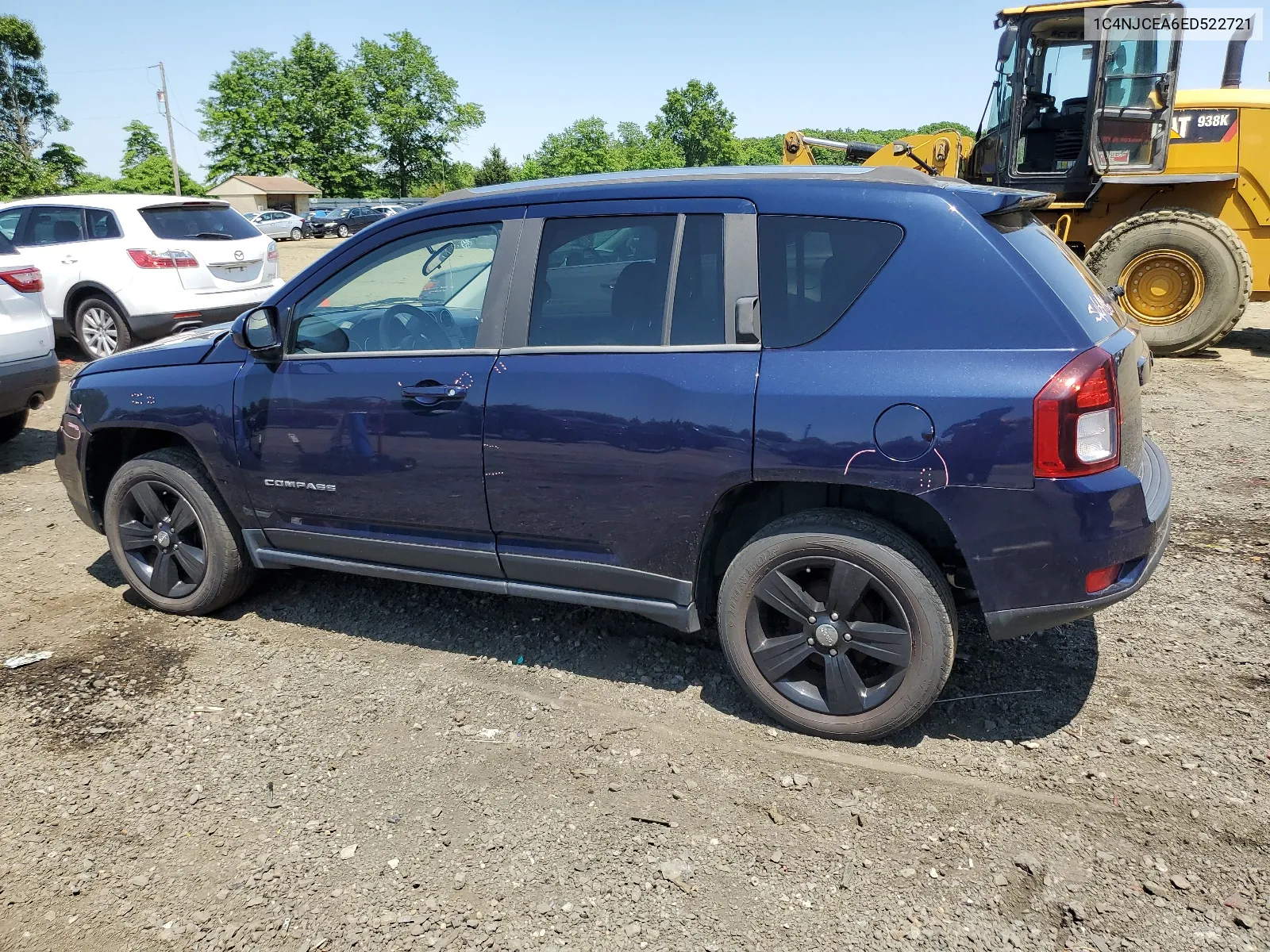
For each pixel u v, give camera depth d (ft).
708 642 12.71
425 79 281.95
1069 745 10.08
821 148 38.34
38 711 11.30
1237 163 29.60
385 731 10.75
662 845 8.75
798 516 10.06
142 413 13.21
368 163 273.75
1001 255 9.13
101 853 8.85
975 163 34.53
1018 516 8.95
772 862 8.50
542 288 10.89
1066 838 8.66
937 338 9.17
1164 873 8.16
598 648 12.60
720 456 9.79
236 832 9.08
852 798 9.34
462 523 11.47
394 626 13.41
